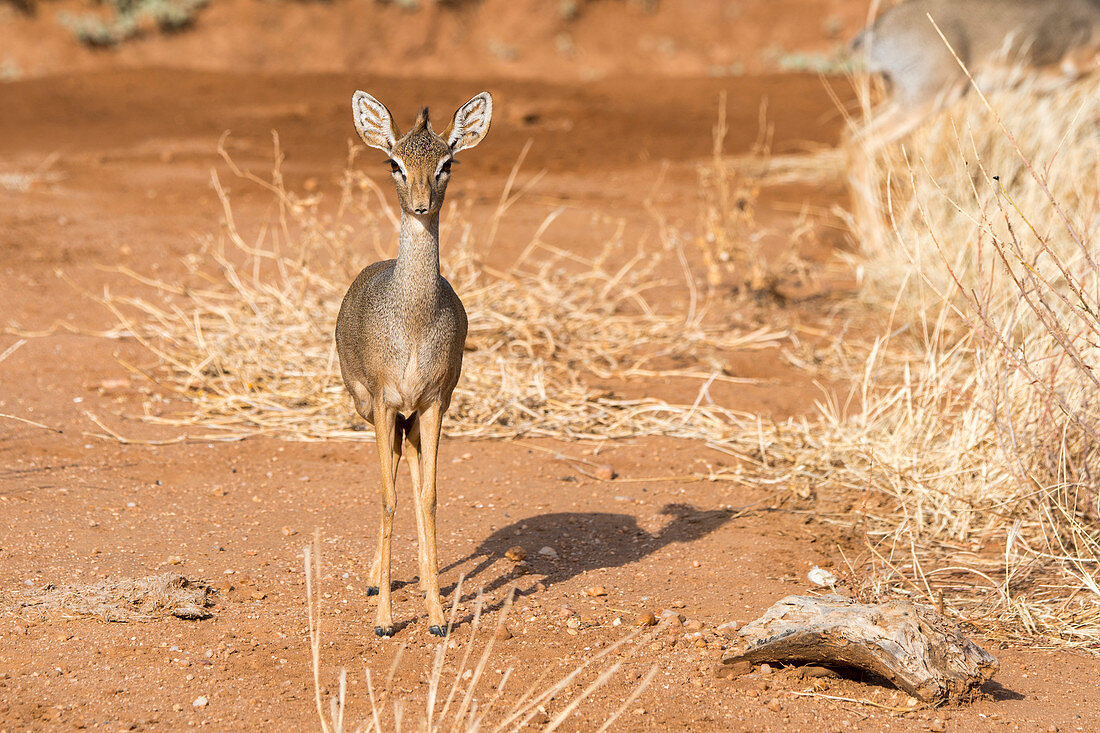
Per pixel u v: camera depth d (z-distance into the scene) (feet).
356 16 171.12
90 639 24.36
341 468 36.17
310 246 51.03
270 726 21.27
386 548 25.50
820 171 75.15
